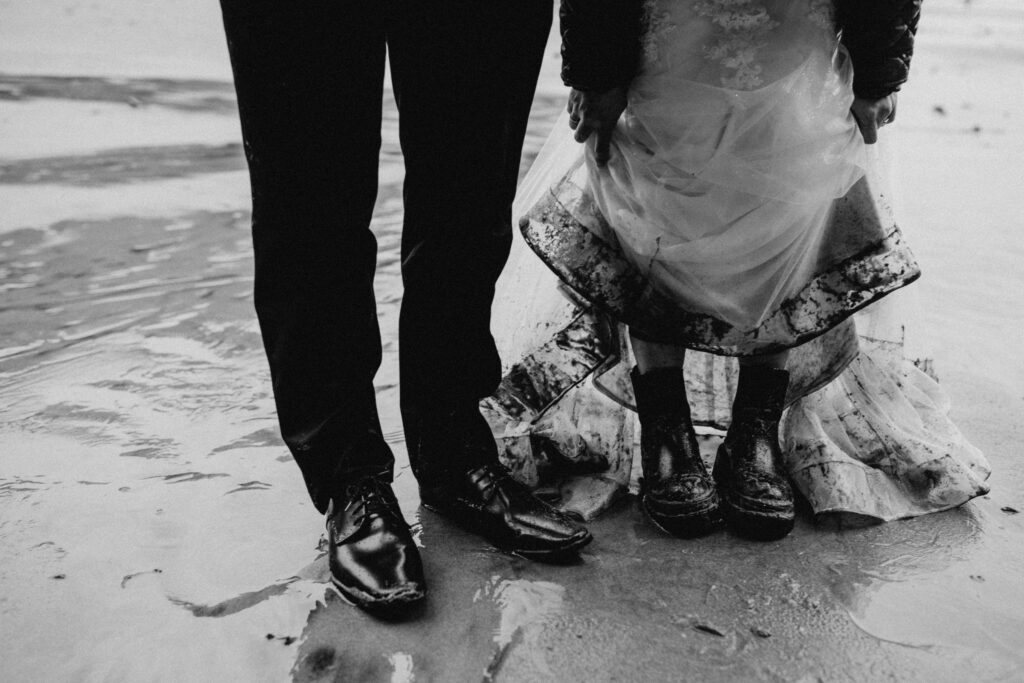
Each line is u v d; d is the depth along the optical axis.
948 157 5.59
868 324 2.13
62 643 1.56
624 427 2.16
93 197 4.39
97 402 2.45
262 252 1.65
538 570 1.80
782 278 1.88
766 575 1.78
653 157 1.79
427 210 1.73
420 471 1.94
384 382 2.63
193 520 1.93
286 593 1.71
